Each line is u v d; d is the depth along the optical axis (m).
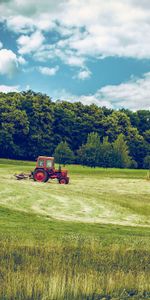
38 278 10.48
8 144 113.88
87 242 16.41
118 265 13.09
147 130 139.75
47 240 16.45
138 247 16.20
